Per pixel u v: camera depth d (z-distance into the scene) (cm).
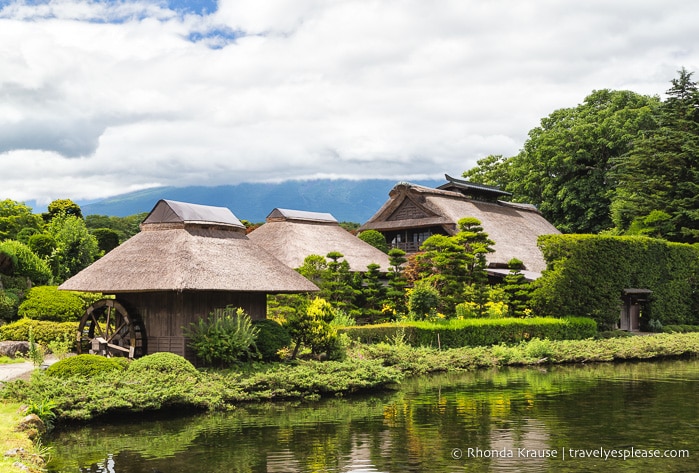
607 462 1420
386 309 3806
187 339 2583
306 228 4519
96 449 1568
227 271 2620
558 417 1894
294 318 2769
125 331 2744
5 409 1730
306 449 1550
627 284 4444
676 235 5506
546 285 4109
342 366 2469
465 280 4012
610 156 6875
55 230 4406
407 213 5553
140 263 2602
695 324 4975
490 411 1994
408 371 2856
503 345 3425
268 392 2208
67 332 2908
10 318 3173
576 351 3403
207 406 2045
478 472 1352
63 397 1808
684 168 5659
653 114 6750
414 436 1670
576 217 6994
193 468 1403
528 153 7481
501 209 5981
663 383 2577
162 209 2792
